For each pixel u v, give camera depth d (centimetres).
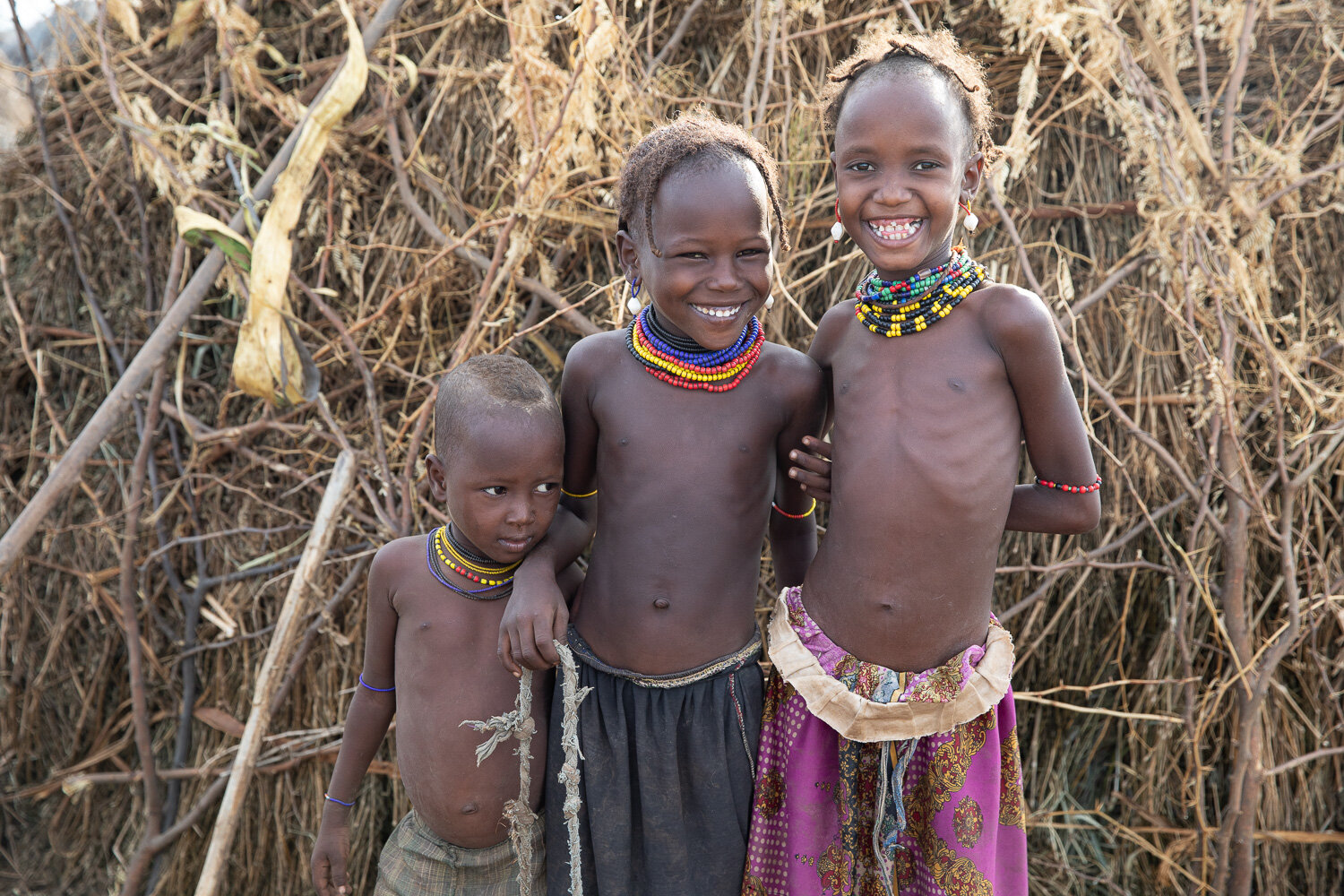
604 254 256
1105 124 249
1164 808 244
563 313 233
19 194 293
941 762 144
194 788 268
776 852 152
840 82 148
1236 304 224
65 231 287
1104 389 235
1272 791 241
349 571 256
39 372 275
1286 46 254
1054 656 248
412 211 254
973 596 142
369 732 169
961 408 139
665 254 140
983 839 143
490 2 257
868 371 146
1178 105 221
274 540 267
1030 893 244
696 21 260
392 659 166
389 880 164
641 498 152
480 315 229
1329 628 245
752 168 143
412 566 159
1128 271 236
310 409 264
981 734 146
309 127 225
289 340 227
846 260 225
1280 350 240
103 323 280
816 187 244
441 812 157
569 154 229
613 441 154
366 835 255
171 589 276
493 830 158
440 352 259
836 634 145
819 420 162
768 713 155
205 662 272
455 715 155
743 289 142
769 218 144
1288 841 241
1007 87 251
